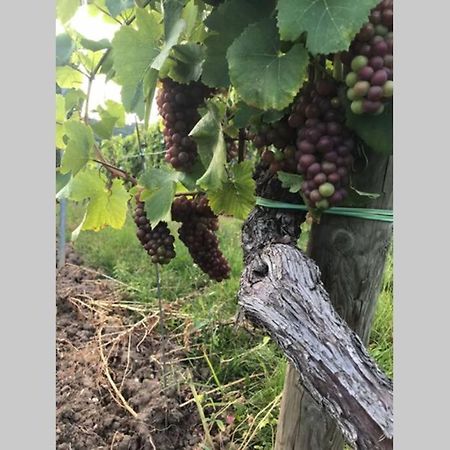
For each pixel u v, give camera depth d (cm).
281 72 54
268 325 56
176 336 141
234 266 162
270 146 62
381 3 50
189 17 71
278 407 111
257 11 61
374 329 127
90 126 92
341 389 52
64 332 150
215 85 64
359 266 66
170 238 81
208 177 66
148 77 75
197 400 109
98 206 92
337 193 55
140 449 109
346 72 53
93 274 184
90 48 90
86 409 119
